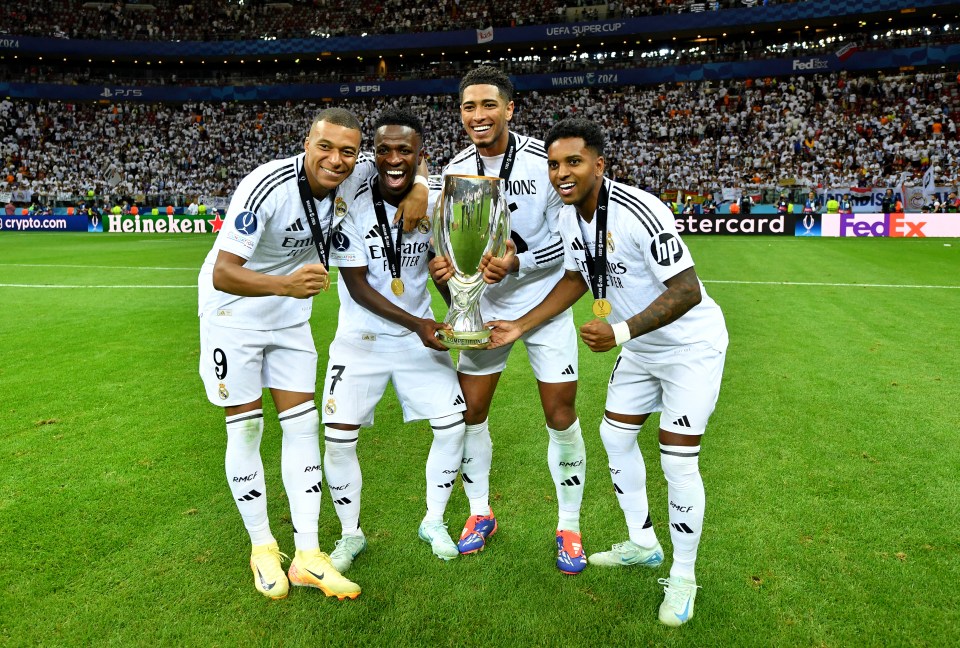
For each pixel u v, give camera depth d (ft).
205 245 62.34
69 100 113.91
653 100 102.32
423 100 114.01
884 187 74.28
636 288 8.13
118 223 83.46
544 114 105.91
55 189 99.76
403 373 9.05
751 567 8.70
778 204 71.36
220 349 8.36
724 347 8.10
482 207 8.09
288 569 8.78
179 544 9.33
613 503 10.75
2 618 7.64
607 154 96.63
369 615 7.80
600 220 7.80
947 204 70.69
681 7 102.37
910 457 12.12
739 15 98.12
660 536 9.77
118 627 7.54
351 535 9.14
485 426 9.62
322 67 122.62
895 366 18.12
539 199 9.25
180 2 118.42
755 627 7.53
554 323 9.27
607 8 107.34
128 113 114.32
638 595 8.23
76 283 35.24
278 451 12.99
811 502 10.43
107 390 16.39
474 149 9.58
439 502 9.36
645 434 13.97
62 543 9.29
